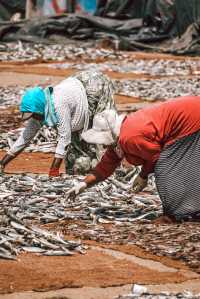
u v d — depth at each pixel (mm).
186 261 11289
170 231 12375
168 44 43875
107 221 13039
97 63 37875
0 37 43219
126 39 43719
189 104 12570
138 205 13977
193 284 10523
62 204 13844
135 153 12484
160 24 44375
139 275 10773
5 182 15500
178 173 12586
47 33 43250
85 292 10172
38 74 33781
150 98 28312
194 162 12570
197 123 12523
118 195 14500
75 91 15852
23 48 41000
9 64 37438
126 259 11383
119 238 12211
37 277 10609
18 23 43719
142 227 12664
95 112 16000
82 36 43375
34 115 15758
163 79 33000
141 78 33406
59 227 12805
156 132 12438
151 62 37750
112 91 16219
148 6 44625
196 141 12531
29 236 11859
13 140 20406
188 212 12719
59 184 15062
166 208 12805
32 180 15680
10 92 28938
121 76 33906
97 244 11992
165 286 10422
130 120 12516
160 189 12688
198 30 43188
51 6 50906
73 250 11664
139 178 12914
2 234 11891
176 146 12516
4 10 50500
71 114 15859
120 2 45750
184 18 43719
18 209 13445
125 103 27297
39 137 20188
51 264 11133
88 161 16266
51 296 10016
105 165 12938
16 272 10781
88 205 13836
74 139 16266
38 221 13094
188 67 36531
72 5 50531
